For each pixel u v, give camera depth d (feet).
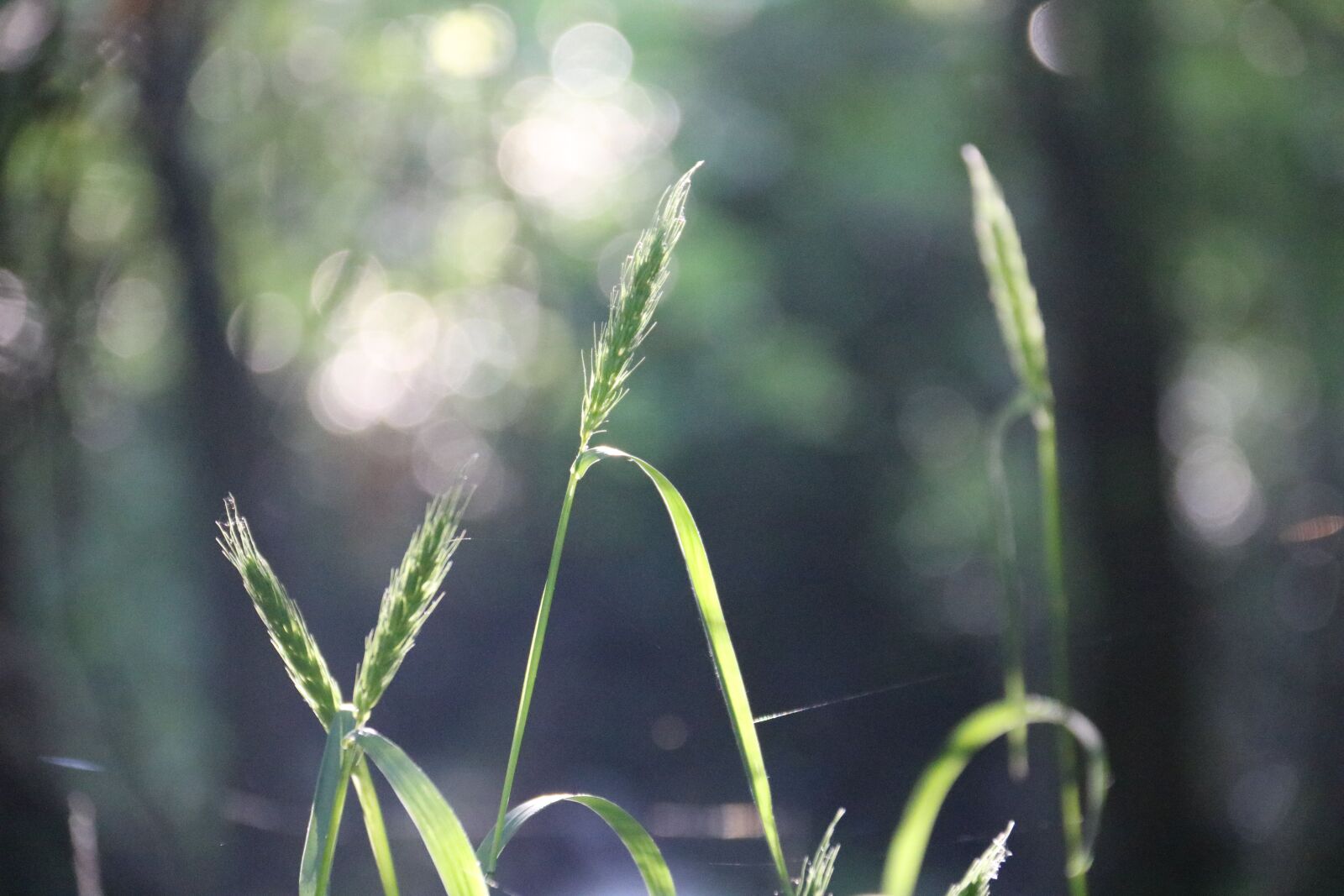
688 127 23.63
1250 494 24.88
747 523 26.40
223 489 12.59
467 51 15.48
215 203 11.78
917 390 28.84
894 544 27.07
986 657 25.12
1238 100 18.01
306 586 15.31
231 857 7.64
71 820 6.08
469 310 19.60
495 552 12.13
